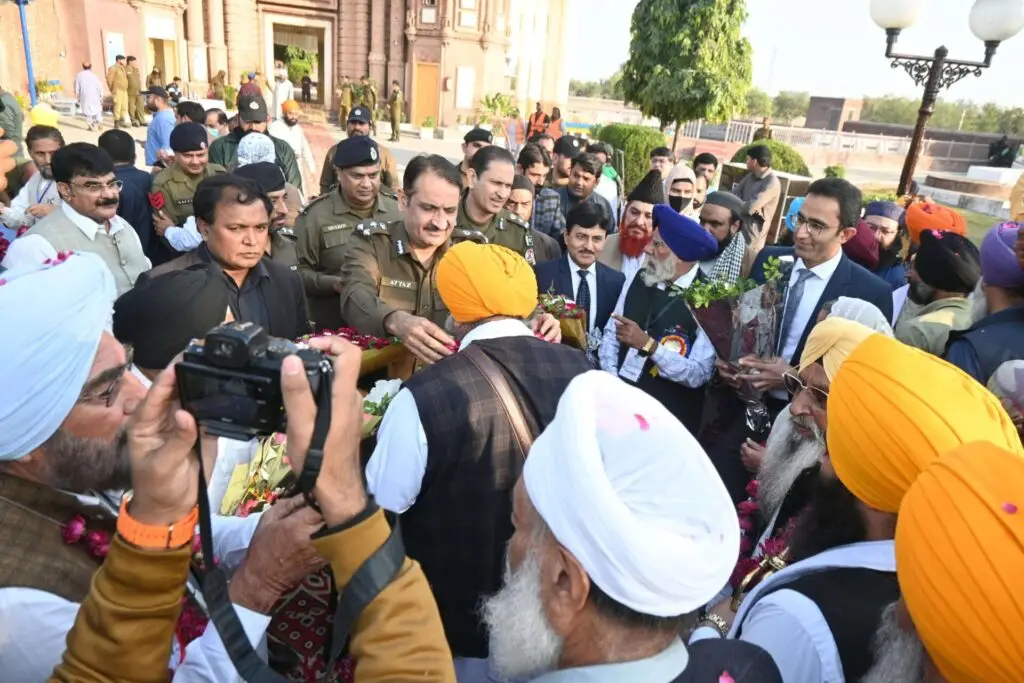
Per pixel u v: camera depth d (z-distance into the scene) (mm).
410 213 2740
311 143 20188
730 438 2873
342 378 843
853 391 1140
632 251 4301
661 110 15352
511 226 3996
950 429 1045
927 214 3727
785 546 1621
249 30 25469
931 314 2666
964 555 803
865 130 41750
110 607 839
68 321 989
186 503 852
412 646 862
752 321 2877
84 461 1066
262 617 1082
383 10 25344
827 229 2826
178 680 1009
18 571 993
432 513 1684
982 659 797
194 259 2789
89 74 17734
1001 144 27422
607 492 831
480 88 25703
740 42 14758
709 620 1578
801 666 1109
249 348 790
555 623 940
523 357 1735
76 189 3393
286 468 1694
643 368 3035
